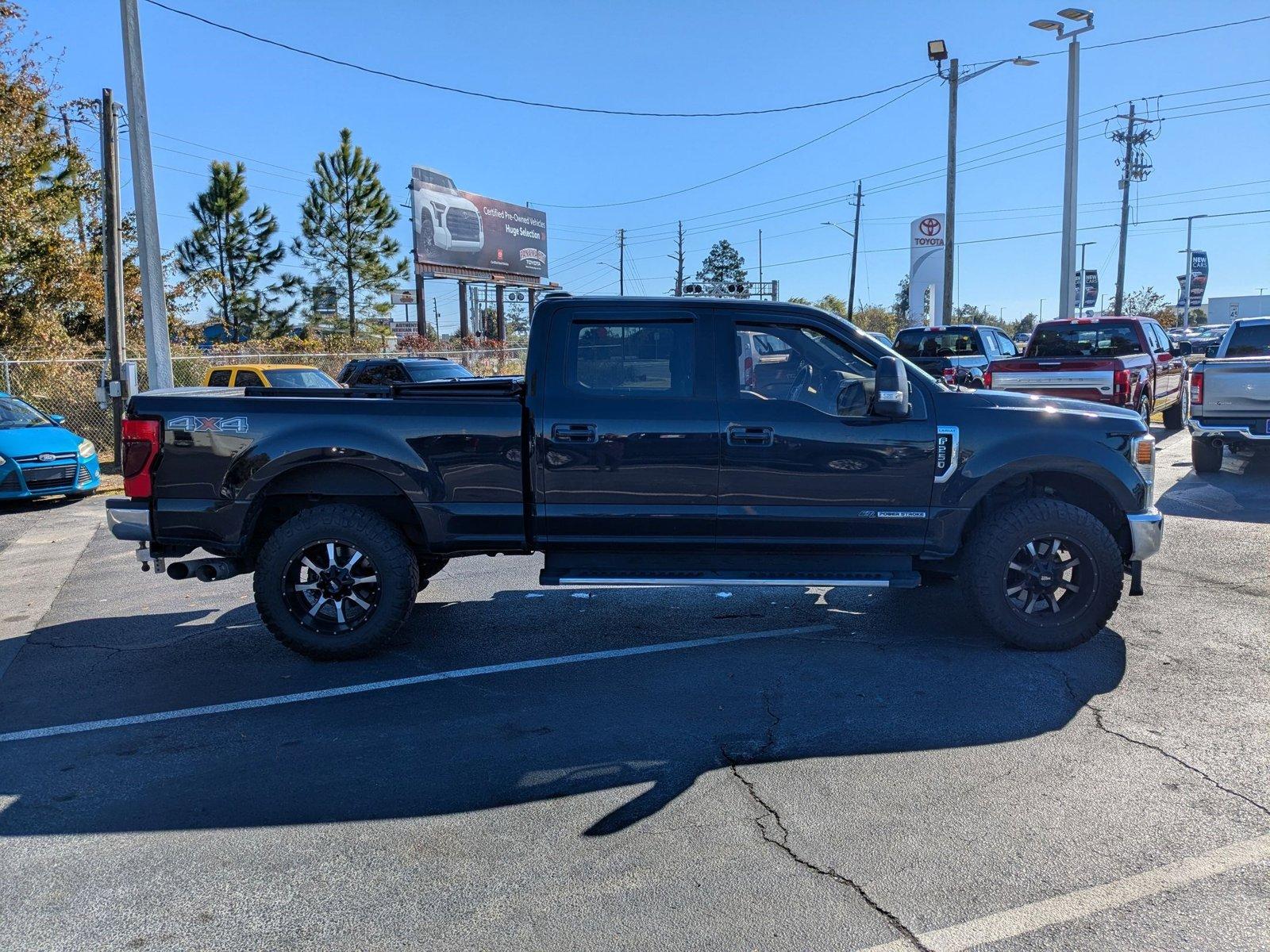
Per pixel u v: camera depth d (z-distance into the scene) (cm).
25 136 2056
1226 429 1023
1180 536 789
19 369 1791
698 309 512
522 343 4753
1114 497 517
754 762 391
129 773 394
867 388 508
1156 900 288
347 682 498
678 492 508
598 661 523
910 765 384
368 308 4147
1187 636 538
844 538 515
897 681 479
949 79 2722
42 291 2208
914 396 510
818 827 337
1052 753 391
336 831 342
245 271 3919
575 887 303
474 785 377
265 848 331
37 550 914
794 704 452
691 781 375
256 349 3206
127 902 300
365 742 421
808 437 502
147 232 1283
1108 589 505
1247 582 649
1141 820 336
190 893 304
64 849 333
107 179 1497
